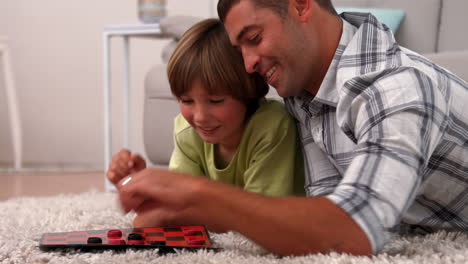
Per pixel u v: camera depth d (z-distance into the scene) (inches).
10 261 28.9
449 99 30.4
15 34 119.5
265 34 31.0
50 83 120.3
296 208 24.8
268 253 28.8
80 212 46.6
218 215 25.4
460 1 70.9
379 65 30.8
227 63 36.5
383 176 25.0
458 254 27.1
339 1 79.3
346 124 29.9
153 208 32.4
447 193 33.7
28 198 58.9
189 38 37.6
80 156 120.6
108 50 79.4
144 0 83.2
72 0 119.0
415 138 25.8
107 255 28.3
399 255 26.8
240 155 39.8
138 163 39.3
